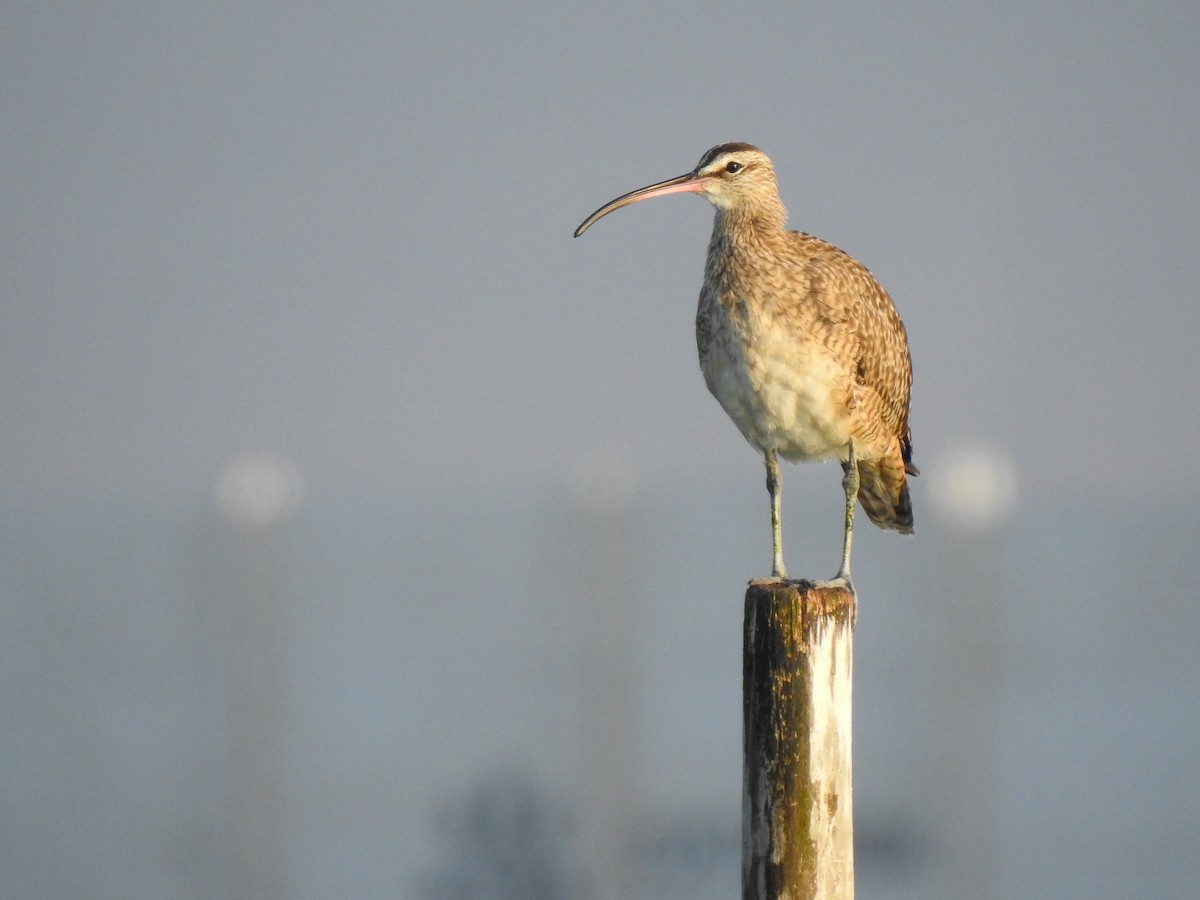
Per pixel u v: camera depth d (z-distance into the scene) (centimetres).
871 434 969
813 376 937
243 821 1532
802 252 964
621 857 1563
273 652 1588
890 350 975
